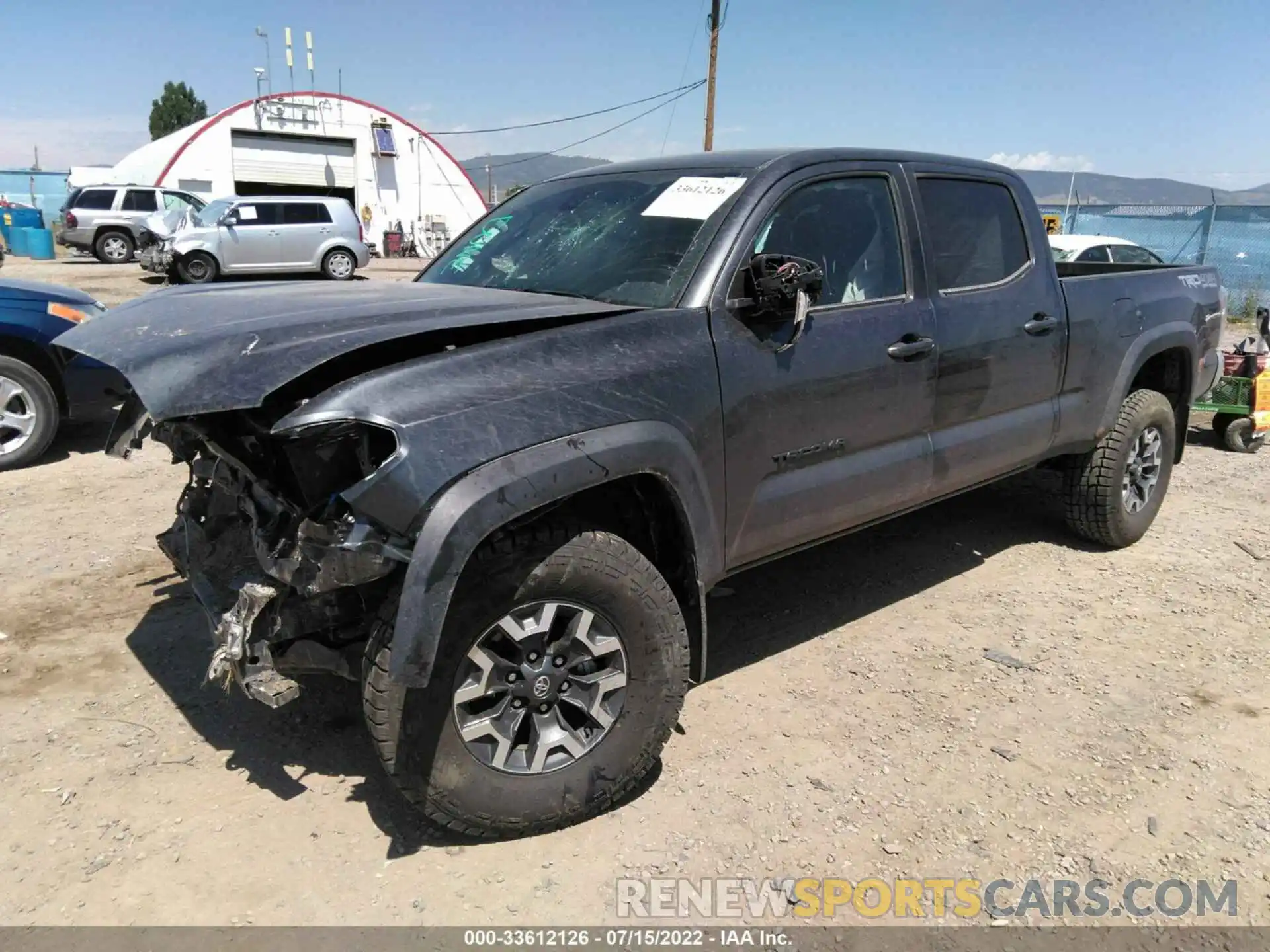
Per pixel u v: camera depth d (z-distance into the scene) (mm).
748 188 3266
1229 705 3531
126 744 3158
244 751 3141
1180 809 2930
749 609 4328
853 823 2844
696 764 3125
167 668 3646
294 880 2564
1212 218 17812
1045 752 3217
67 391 6281
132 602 4195
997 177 4191
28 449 6191
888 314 3531
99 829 2740
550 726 2717
